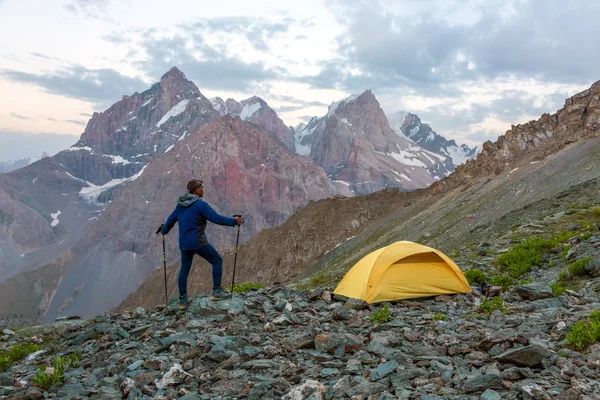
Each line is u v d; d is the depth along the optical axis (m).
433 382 6.66
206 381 7.56
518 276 16.91
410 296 13.37
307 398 6.45
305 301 13.05
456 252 25.70
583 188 48.81
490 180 116.31
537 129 125.88
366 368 7.48
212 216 11.68
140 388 7.43
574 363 6.76
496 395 5.97
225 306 11.89
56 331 12.91
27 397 7.53
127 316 12.87
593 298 11.15
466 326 9.48
